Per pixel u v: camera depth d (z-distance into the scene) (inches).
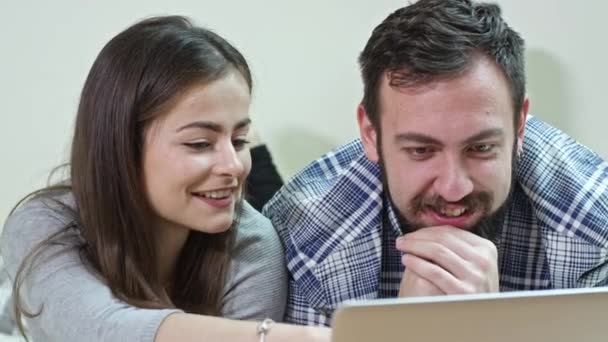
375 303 19.2
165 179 32.6
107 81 32.8
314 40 59.2
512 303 19.8
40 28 62.3
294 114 60.9
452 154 32.8
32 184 65.3
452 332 19.9
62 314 30.6
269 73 60.5
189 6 60.3
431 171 33.4
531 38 56.3
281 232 40.8
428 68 31.8
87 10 61.3
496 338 20.2
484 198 33.9
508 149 34.1
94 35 61.7
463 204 34.0
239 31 60.2
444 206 34.2
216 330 27.2
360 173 40.8
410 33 32.9
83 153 34.0
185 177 32.3
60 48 62.5
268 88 60.7
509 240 40.1
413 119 32.6
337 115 60.2
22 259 34.1
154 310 29.2
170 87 31.5
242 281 37.7
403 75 32.4
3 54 63.2
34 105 64.0
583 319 20.4
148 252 34.2
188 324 27.6
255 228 38.9
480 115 32.1
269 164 51.4
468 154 33.1
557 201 38.5
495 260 32.7
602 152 57.4
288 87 60.5
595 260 38.0
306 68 59.9
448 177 32.9
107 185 33.4
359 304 19.2
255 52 60.4
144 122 32.3
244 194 40.1
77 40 62.0
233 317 37.4
